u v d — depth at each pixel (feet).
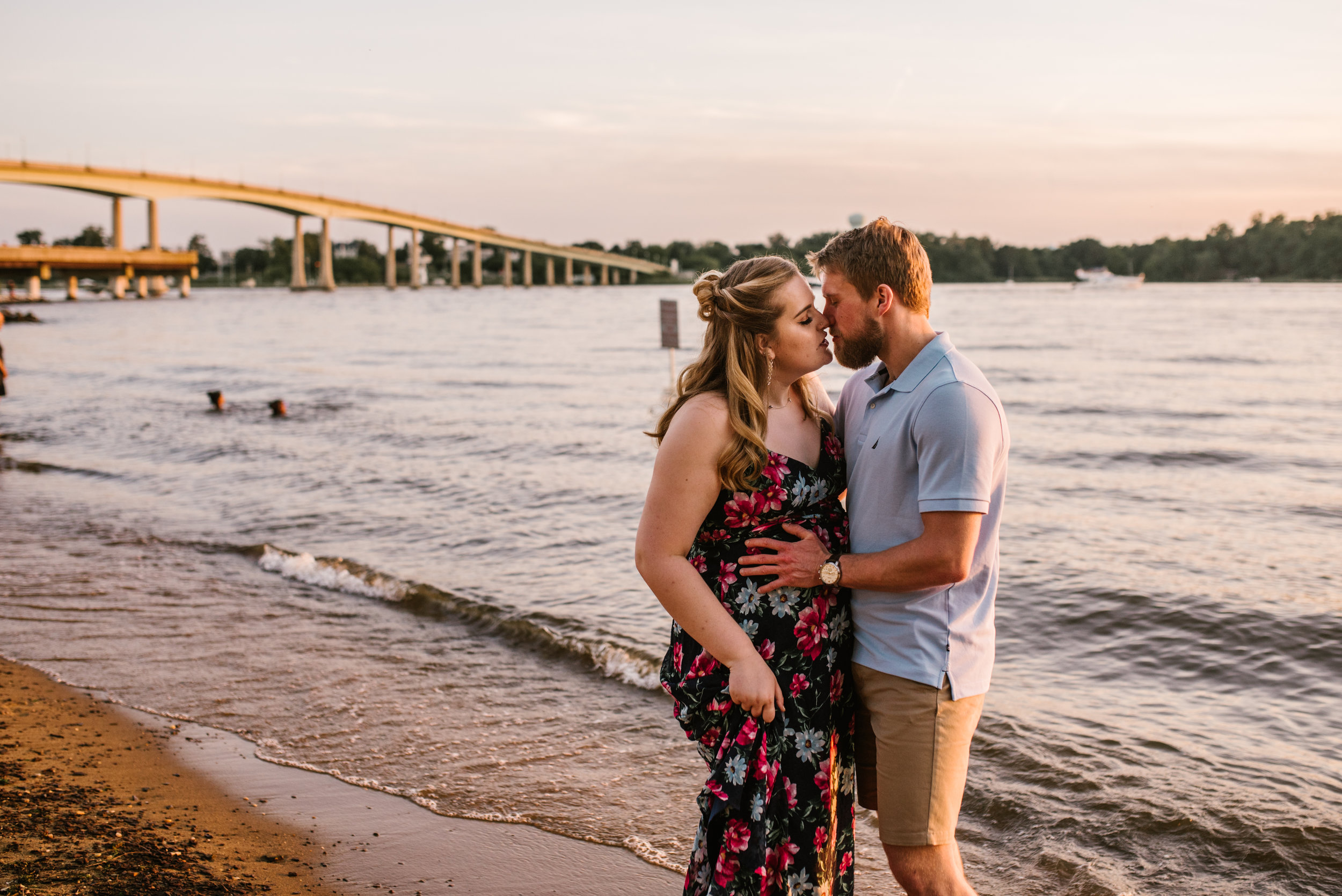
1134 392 73.77
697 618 7.00
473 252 625.00
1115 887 9.89
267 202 386.73
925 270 7.38
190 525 29.86
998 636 18.89
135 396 74.84
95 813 11.59
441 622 20.18
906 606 7.33
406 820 11.66
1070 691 15.89
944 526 6.91
